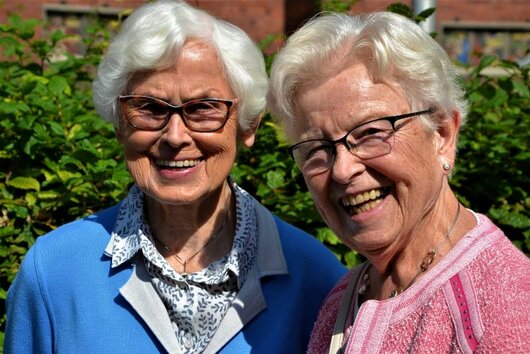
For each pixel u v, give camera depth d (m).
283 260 2.48
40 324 2.39
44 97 3.31
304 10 7.43
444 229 2.03
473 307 1.82
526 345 1.73
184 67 2.24
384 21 1.98
